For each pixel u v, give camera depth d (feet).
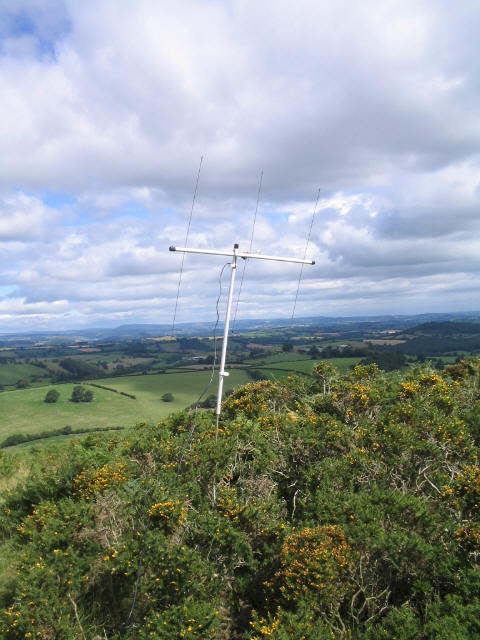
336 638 12.70
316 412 29.12
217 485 19.77
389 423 23.26
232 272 22.84
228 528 16.37
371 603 13.56
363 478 19.44
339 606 13.67
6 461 35.60
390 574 14.20
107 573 16.26
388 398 28.07
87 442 32.63
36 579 15.03
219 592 15.11
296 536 15.17
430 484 18.79
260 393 32.83
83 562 15.96
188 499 18.95
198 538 16.93
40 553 16.44
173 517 16.99
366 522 15.65
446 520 15.99
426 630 11.60
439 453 19.85
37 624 13.96
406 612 12.61
